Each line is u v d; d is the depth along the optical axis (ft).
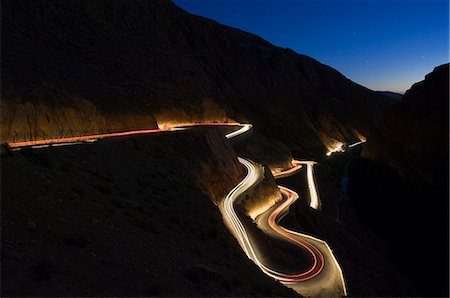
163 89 188.03
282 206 154.30
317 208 200.13
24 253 33.19
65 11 171.42
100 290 32.48
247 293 44.65
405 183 192.03
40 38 142.31
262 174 159.74
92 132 106.83
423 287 127.95
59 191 49.62
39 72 116.78
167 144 110.52
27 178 48.55
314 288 77.25
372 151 252.62
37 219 39.65
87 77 140.67
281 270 83.56
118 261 39.01
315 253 101.76
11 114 80.43
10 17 139.95
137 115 139.95
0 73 98.68
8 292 27.73
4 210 38.32
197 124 192.65
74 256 36.24
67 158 67.00
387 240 179.11
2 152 54.85
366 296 89.30
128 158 85.40
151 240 48.52
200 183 102.99
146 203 63.52
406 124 216.74
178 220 62.59
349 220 199.72
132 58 187.21
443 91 195.62
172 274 41.11
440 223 150.41
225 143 149.59
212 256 54.80
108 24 195.62
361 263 125.49
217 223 77.41
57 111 96.63
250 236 91.20
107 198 56.39
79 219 44.39
